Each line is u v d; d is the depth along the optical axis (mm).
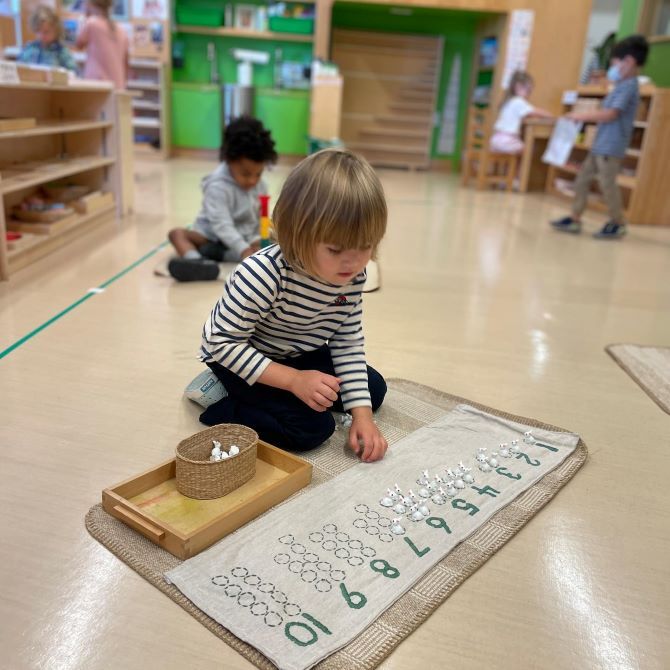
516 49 6023
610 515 1100
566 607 889
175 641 787
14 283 2148
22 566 890
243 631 795
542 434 1327
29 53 3756
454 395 1511
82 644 775
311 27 6379
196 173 5500
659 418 1478
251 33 6379
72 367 1532
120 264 2457
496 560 970
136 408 1352
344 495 1079
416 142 7301
